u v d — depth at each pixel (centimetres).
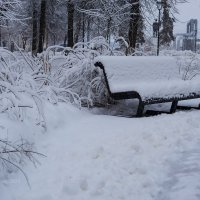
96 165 449
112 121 668
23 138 520
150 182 396
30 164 469
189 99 878
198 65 1296
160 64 859
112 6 1794
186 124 596
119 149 494
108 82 735
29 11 2650
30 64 798
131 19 1689
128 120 676
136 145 491
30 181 426
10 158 456
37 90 667
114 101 845
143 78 801
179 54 1571
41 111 585
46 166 464
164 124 605
